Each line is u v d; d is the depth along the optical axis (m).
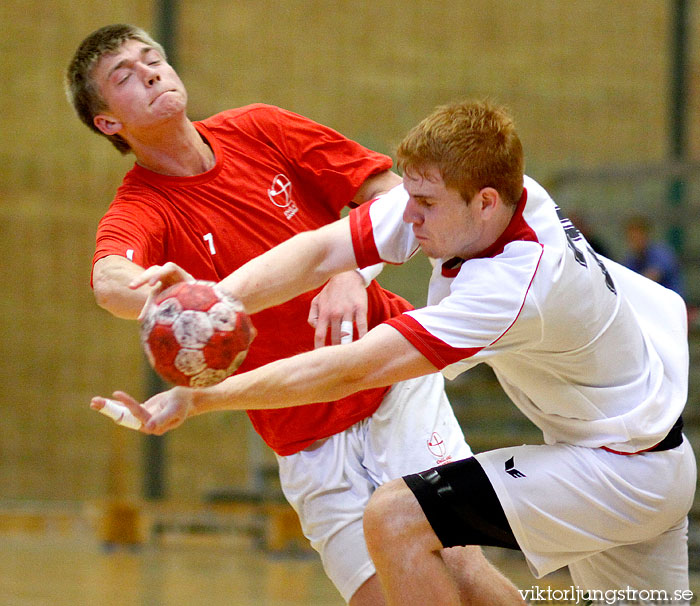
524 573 16.86
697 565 17.33
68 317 26.92
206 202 7.66
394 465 7.84
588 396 6.34
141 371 27.14
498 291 5.78
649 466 6.42
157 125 7.41
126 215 7.35
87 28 27.30
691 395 22.97
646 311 7.09
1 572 17.25
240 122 7.96
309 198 8.12
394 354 5.73
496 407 23.50
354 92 28.88
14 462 26.38
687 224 27.55
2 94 26.91
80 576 16.89
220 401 5.40
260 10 28.20
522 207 6.02
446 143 5.69
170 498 26.52
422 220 5.95
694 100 31.03
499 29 29.89
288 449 8.03
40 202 27.02
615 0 30.59
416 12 29.33
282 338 7.79
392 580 6.28
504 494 6.32
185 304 5.22
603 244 23.53
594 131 30.38
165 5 27.27
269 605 13.73
